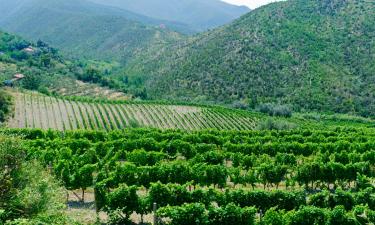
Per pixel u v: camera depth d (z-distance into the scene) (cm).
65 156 4688
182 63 17812
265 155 5331
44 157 4441
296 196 3397
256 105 13062
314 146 6003
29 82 13900
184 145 5734
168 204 3139
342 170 4438
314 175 4412
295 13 17675
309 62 14850
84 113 10756
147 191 4022
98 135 6462
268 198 3372
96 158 4781
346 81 13812
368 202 3456
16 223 1995
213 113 11531
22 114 9769
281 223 2941
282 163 5122
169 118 11038
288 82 14250
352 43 15400
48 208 2369
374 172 4634
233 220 2902
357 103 12925
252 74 14925
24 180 2489
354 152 5488
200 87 15250
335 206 3091
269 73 14812
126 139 5894
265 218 2947
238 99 13975
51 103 11131
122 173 3900
